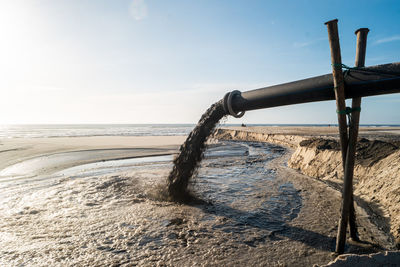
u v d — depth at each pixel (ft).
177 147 64.18
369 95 9.31
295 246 11.90
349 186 10.66
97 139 99.50
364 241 12.19
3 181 25.89
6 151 53.11
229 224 14.65
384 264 8.63
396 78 8.27
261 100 13.29
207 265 10.27
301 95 11.41
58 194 20.81
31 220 15.12
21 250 11.43
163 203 18.65
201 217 15.78
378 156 22.52
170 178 20.66
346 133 10.47
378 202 16.67
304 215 15.96
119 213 16.40
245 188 23.00
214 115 18.26
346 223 10.91
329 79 10.27
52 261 10.50
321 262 10.43
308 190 21.86
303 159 33.42
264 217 15.72
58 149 57.52
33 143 75.36
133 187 23.03
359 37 10.12
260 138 99.76
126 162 39.83
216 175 29.17
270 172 30.99
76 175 28.94
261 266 10.20
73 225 14.38
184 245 12.02
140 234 13.21
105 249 11.58
